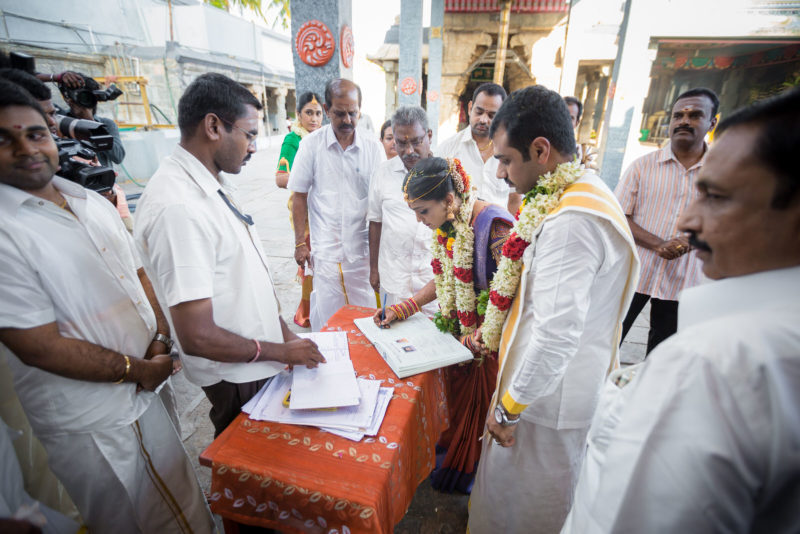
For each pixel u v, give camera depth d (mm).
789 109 405
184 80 11906
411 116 2014
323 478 944
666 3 6949
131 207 5848
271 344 1192
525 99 1018
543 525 1307
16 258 914
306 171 2549
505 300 1242
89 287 1079
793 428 393
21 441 1241
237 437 1066
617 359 1220
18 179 946
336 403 1119
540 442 1210
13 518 733
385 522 977
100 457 1103
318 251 2680
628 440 501
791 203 422
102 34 10359
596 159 7109
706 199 496
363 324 1641
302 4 3855
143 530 1240
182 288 993
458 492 1817
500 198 2428
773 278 449
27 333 923
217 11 14398
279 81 19500
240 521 1021
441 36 8508
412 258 2271
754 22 6871
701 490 431
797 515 409
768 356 406
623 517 495
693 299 538
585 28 6941
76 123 1727
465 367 1667
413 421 1199
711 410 426
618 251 1013
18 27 8523
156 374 1216
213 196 1102
